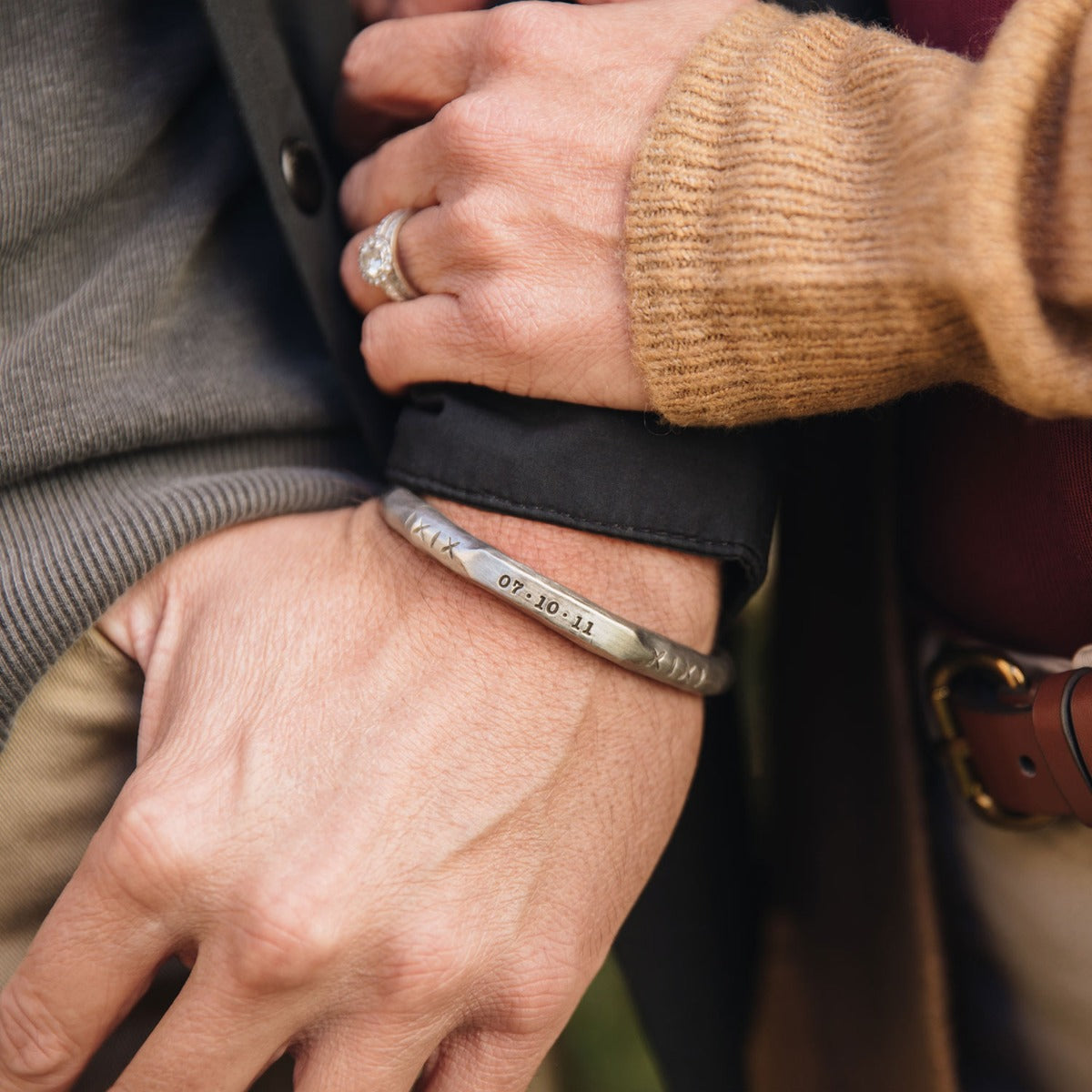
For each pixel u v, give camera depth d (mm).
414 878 300
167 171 343
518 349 314
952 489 347
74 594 313
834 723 408
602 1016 596
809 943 436
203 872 296
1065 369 286
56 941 299
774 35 314
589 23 322
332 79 363
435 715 308
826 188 297
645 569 321
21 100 321
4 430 316
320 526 332
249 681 310
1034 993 385
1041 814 350
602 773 319
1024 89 282
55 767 325
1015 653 356
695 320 304
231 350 352
